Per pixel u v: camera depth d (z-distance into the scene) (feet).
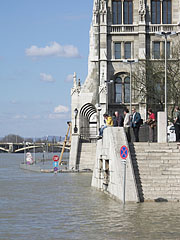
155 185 110.63
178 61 231.91
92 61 272.92
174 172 113.80
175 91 223.92
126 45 269.03
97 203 108.17
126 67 268.41
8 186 152.56
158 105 253.44
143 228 78.43
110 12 269.44
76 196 122.93
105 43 266.36
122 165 110.32
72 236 73.56
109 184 123.03
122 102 268.82
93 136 296.51
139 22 264.93
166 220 84.94
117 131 119.24
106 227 79.66
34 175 205.26
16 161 478.18
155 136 144.97
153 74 234.99
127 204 104.22
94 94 276.41
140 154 118.01
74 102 278.67
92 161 239.30
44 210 99.55
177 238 71.41
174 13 267.80
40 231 77.66
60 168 243.19
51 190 139.13
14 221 86.99
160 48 266.98
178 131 130.31
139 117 127.65
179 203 104.94
